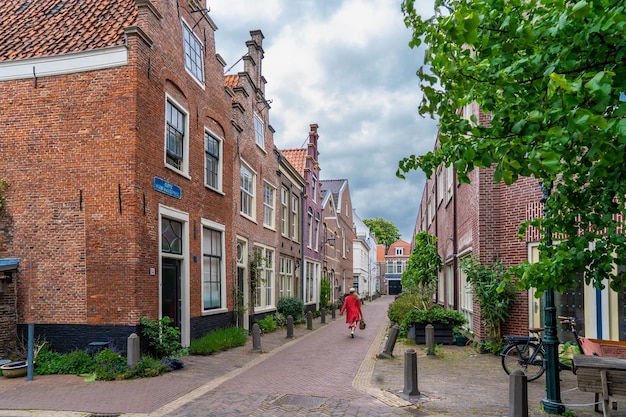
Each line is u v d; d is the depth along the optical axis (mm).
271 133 21156
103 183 10094
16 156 10461
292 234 24844
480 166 3938
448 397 7477
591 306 9938
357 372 9664
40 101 10484
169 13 11758
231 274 15445
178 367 9938
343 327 20656
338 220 39938
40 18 11773
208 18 14141
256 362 11078
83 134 10258
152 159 10742
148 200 10484
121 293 9852
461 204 15453
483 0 3574
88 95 10320
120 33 10633
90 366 9258
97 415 6570
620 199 4664
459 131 4129
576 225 5066
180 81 12242
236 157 16516
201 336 13070
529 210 11109
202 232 13578
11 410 6766
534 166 3002
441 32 3990
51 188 10273
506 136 3691
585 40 3188
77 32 11078
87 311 9914
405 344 13344
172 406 7012
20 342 9961
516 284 4660
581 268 4504
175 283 12055
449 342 13094
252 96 18469
